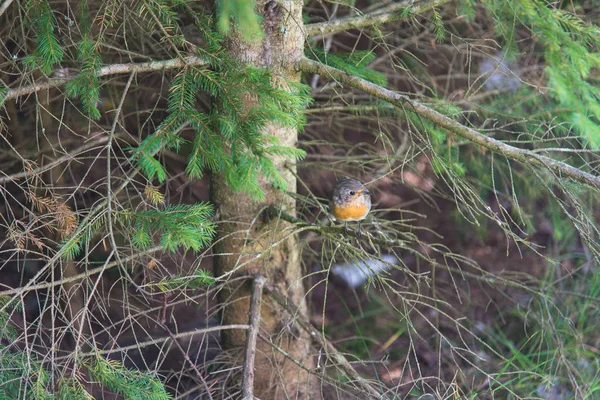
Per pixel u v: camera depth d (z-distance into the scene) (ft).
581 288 36.60
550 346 34.24
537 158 22.16
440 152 31.12
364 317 40.32
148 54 31.89
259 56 24.76
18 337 22.21
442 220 46.24
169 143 21.72
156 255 28.78
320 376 25.45
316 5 36.73
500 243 44.73
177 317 39.24
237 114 21.40
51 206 22.44
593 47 25.11
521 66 34.83
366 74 28.71
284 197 27.81
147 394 20.77
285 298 27.68
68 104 32.48
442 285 42.16
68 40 27.30
